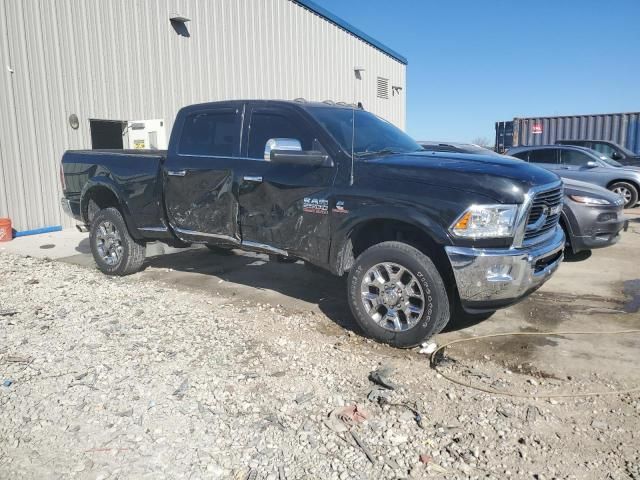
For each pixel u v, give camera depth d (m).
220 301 5.60
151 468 2.79
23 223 10.05
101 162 6.59
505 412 3.34
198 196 5.62
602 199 7.14
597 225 7.11
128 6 11.57
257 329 4.73
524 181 4.05
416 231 4.37
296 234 4.89
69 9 10.47
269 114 5.26
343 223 4.51
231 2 14.27
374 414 3.30
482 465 2.82
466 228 3.95
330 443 3.00
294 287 6.16
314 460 2.85
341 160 4.63
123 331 4.66
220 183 5.42
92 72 10.95
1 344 4.39
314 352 4.23
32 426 3.20
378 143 5.11
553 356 4.23
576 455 2.91
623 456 2.90
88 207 6.97
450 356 4.23
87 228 7.13
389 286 4.32
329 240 4.65
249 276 6.65
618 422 3.24
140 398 3.49
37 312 5.18
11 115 9.70
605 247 7.77
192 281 6.43
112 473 2.76
